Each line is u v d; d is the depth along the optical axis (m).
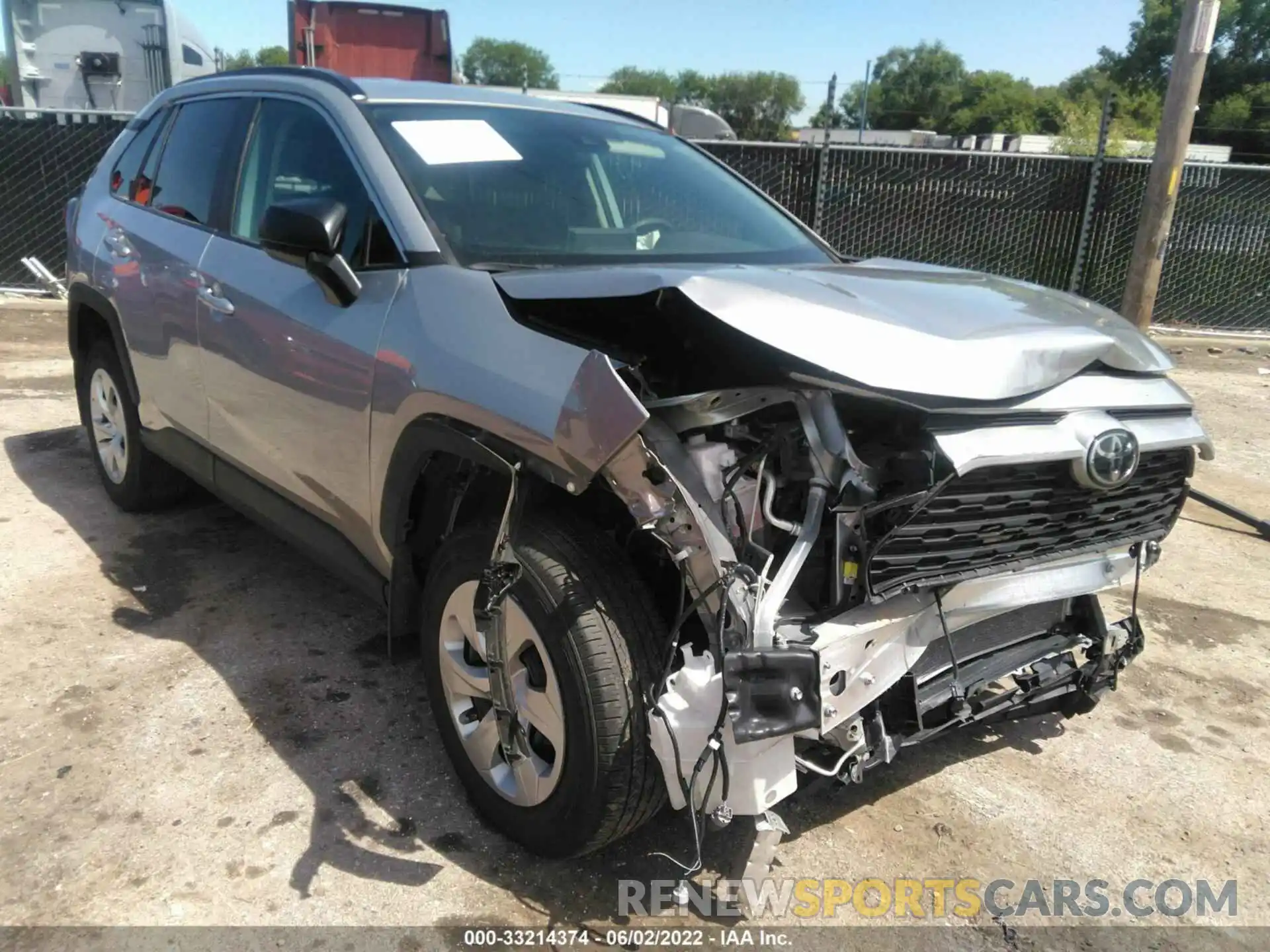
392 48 12.09
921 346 2.16
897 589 2.19
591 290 2.26
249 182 3.46
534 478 2.26
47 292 10.11
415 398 2.50
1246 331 11.07
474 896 2.37
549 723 2.29
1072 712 2.94
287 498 3.31
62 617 3.60
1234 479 6.12
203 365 3.52
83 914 2.24
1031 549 2.44
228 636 3.53
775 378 2.26
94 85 12.62
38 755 2.79
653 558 2.39
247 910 2.28
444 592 2.57
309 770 2.79
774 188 10.28
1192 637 4.00
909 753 3.09
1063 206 10.37
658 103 14.57
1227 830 2.80
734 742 1.98
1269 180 10.50
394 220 2.79
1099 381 2.43
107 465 4.68
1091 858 2.65
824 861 2.58
